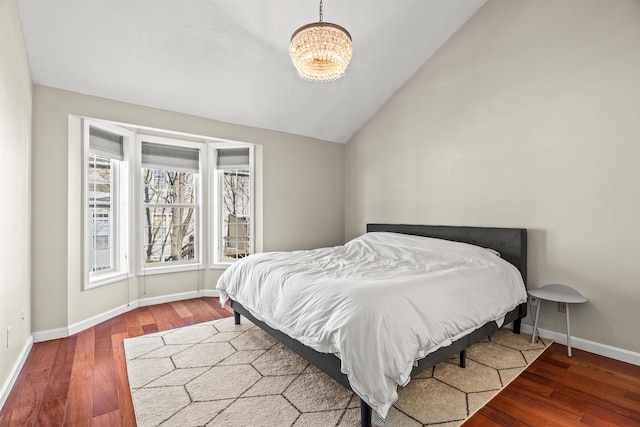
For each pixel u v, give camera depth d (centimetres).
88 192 303
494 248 297
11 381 196
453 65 341
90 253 323
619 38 233
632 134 227
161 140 380
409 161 389
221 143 414
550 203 269
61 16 228
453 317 191
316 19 284
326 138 462
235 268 288
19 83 216
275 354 241
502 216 301
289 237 429
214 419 164
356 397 184
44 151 267
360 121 444
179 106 336
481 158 317
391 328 155
